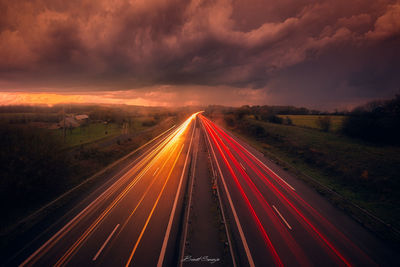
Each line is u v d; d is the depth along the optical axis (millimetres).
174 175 27766
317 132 52938
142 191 22797
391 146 35250
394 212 17828
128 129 69250
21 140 20391
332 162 30828
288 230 15547
